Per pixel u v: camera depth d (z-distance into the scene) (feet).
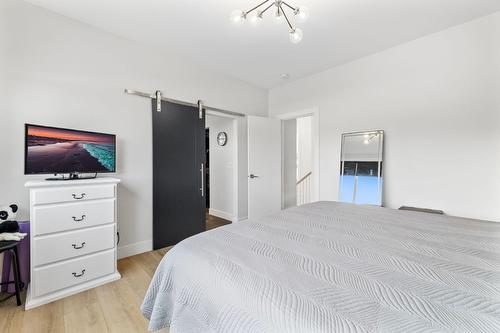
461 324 1.92
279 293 2.40
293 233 4.27
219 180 14.99
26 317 5.08
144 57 8.86
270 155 13.37
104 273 6.59
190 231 10.37
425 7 6.65
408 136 8.64
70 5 6.61
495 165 6.97
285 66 10.79
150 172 9.12
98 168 6.98
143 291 6.21
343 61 10.21
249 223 4.95
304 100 12.20
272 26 7.61
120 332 4.70
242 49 9.20
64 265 5.89
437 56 7.95
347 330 1.89
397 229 4.51
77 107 7.33
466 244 3.73
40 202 5.51
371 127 9.61
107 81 7.97
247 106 12.96
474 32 7.25
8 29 6.19
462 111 7.50
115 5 6.62
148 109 9.02
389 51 9.06
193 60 10.23
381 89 9.30
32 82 6.54
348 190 10.05
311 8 6.64
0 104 6.08
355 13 6.89
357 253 3.37
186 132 10.20
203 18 7.22
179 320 2.93
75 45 7.30
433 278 2.68
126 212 8.48
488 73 7.04
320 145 11.39
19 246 5.94
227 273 2.85
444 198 7.88
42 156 5.86
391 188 9.05
